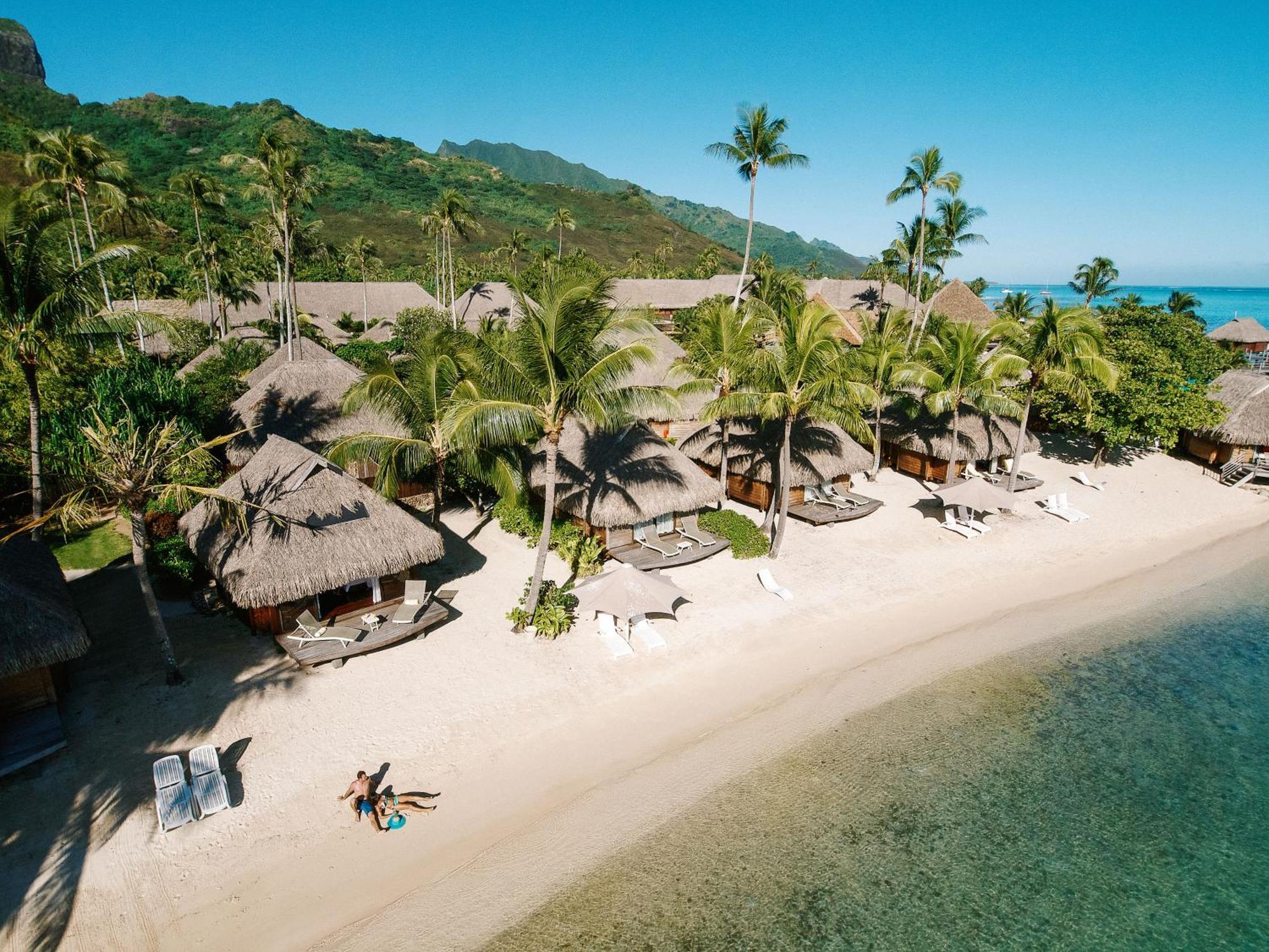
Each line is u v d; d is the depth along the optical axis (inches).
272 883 447.5
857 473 1104.8
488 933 425.1
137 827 476.1
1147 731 633.6
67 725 568.1
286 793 514.0
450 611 773.3
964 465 1305.4
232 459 1007.6
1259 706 674.2
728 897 454.9
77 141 1492.4
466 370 864.3
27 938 400.5
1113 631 807.7
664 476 904.9
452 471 1077.1
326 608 735.7
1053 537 1058.7
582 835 498.3
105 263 673.0
